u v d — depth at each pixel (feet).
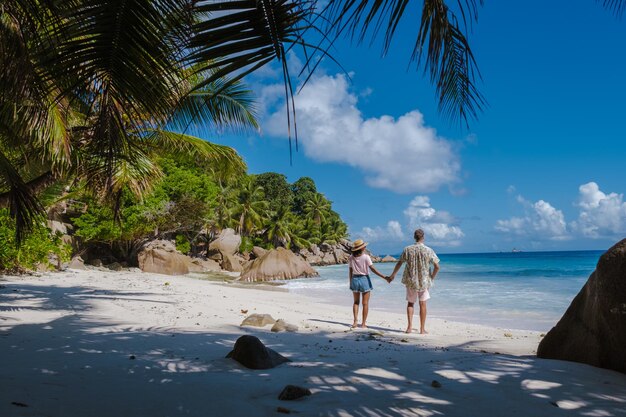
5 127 25.70
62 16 9.82
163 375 11.59
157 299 37.99
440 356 15.97
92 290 43.04
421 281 27.12
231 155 45.70
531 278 99.14
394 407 8.88
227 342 17.97
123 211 89.56
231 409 8.71
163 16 8.82
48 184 34.32
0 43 12.93
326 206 312.09
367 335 24.18
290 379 11.26
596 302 13.91
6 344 15.69
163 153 43.37
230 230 159.63
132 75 10.21
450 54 10.52
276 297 52.47
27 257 53.31
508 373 12.04
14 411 7.93
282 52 7.32
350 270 29.12
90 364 12.70
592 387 10.62
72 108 26.09
